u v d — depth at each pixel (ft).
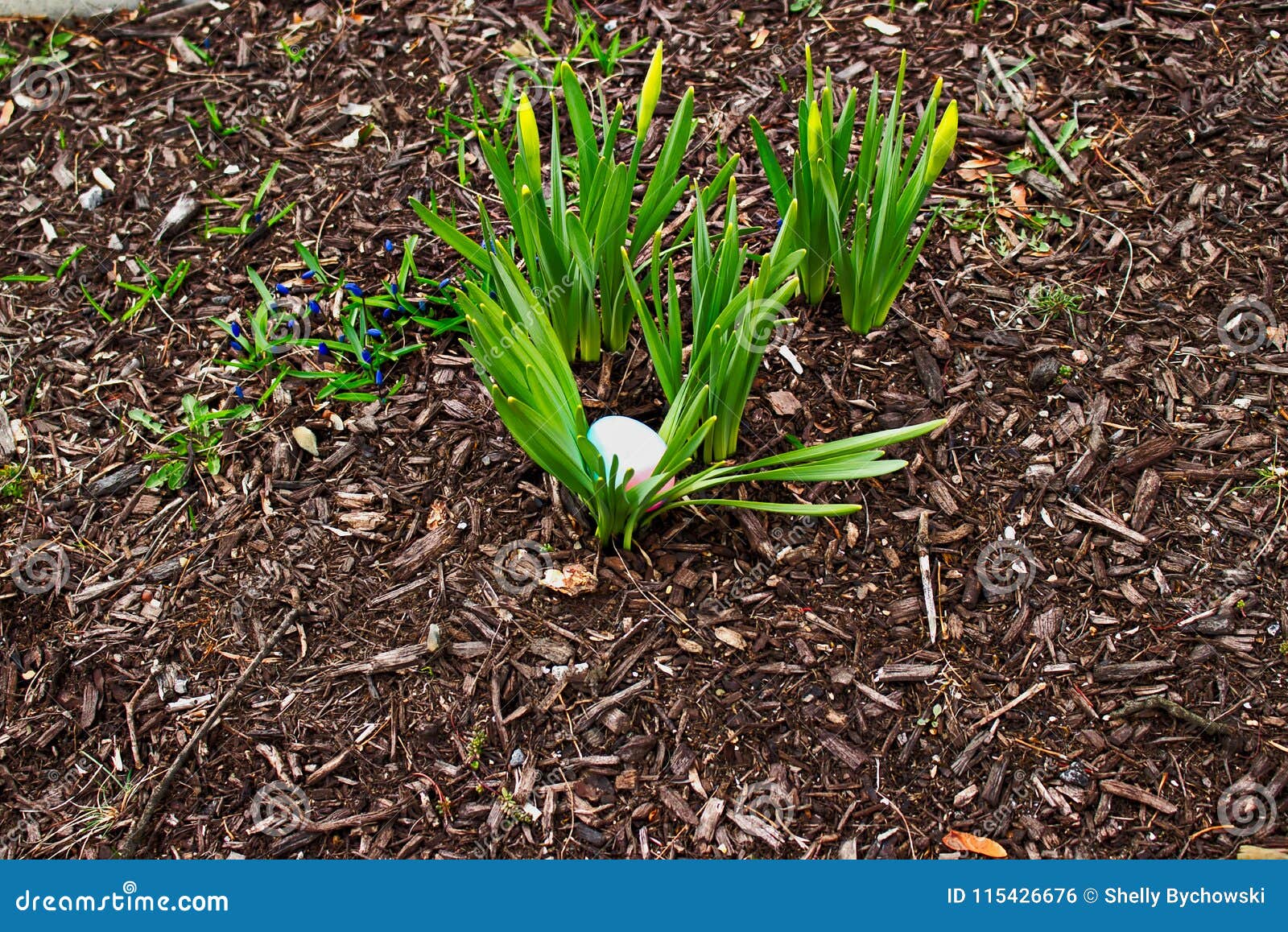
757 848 5.15
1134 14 8.73
